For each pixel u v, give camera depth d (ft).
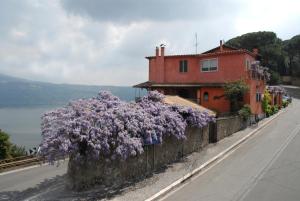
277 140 96.99
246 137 101.40
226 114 121.49
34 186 57.82
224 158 74.59
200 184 54.70
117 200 46.21
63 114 51.31
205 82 136.77
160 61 146.20
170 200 47.16
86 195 48.73
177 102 89.51
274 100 182.91
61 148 45.88
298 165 66.18
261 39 328.90
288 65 351.25
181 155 73.10
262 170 62.69
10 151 82.02
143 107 64.13
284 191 49.65
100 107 54.95
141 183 54.29
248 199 46.34
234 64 131.03
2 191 55.21
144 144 56.08
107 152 49.49
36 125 260.21
